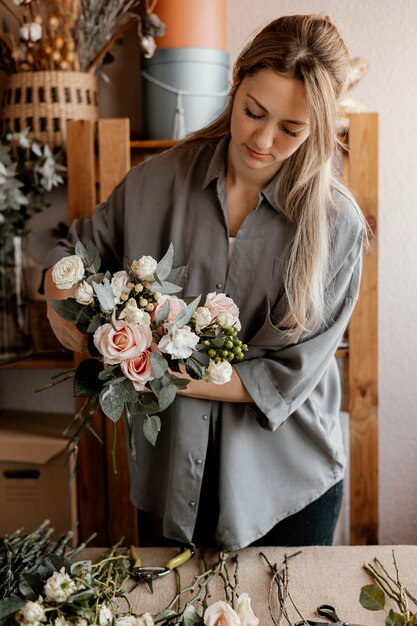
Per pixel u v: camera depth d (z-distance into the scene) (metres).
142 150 2.46
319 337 1.65
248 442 1.72
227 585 1.43
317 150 1.48
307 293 1.58
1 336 2.47
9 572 1.29
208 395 1.64
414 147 2.61
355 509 2.45
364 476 2.43
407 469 2.77
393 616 1.17
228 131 1.70
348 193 1.65
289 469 1.77
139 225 1.73
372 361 2.37
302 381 1.64
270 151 1.49
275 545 1.84
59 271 1.21
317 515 1.83
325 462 1.80
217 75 2.40
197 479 1.74
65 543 1.52
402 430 2.75
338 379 1.88
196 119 2.39
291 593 1.44
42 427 2.60
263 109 1.42
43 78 2.39
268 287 1.66
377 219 2.30
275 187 1.61
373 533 2.46
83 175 2.36
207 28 2.37
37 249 2.74
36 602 1.14
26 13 2.45
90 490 2.47
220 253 1.67
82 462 2.46
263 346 1.68
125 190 1.77
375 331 2.36
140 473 1.85
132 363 1.15
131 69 2.69
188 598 1.43
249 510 1.71
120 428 2.43
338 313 1.67
